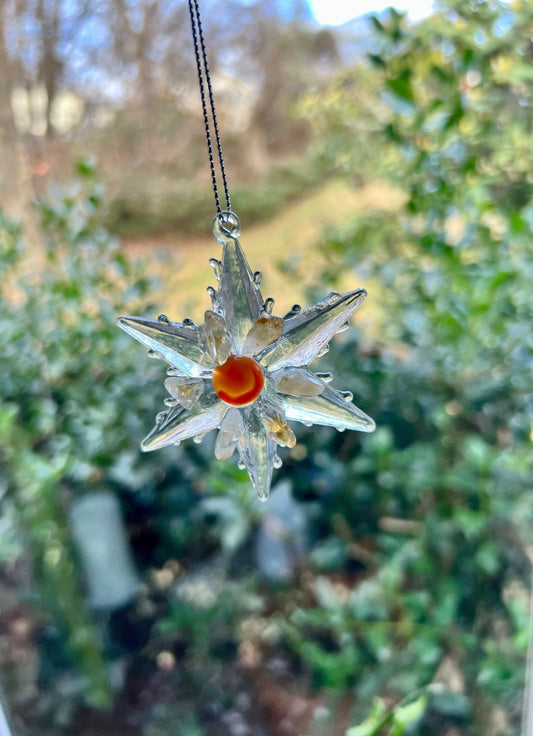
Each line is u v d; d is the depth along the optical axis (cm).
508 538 39
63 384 42
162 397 41
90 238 41
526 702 33
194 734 36
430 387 41
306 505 41
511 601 36
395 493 41
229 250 20
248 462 21
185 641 40
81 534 40
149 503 41
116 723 37
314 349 20
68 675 38
